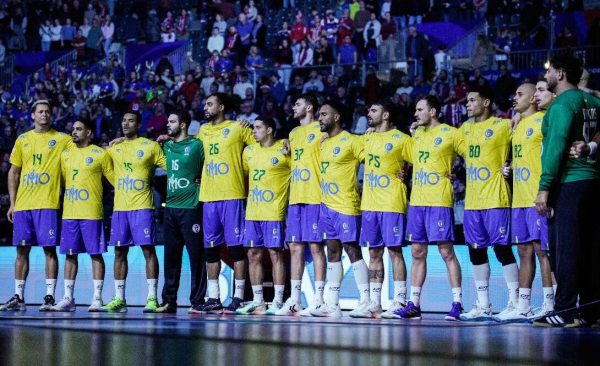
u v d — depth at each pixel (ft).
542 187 22.41
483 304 29.94
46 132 37.11
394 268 31.68
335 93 60.44
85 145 36.63
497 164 30.01
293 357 13.71
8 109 69.77
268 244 34.14
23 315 30.89
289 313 33.40
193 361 12.94
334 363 12.78
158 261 37.50
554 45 64.34
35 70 79.71
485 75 62.54
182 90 65.41
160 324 24.30
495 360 13.21
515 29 66.80
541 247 28.43
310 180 33.40
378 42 68.59
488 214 29.96
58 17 81.76
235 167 34.53
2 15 82.23
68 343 16.35
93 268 36.27
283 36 72.18
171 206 34.96
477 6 69.77
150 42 78.95
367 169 32.04
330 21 71.00
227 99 35.17
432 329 22.08
